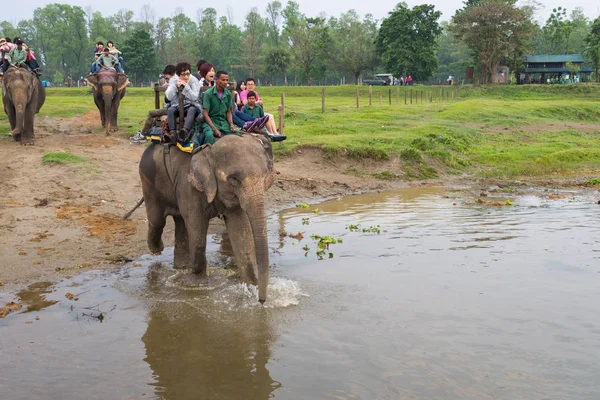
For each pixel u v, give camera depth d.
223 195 6.33
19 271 7.69
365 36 96.06
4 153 13.98
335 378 4.96
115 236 9.42
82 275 7.69
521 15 67.88
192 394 4.75
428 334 5.79
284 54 91.00
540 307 6.45
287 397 4.68
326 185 14.84
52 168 12.72
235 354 5.45
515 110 33.47
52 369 5.16
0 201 10.65
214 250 9.05
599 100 54.38
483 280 7.39
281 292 7.00
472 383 4.85
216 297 6.91
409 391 4.73
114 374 5.09
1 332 5.89
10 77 15.20
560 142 22.80
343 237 9.73
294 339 5.74
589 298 6.72
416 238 9.62
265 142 6.66
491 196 14.19
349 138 18.61
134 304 6.72
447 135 21.50
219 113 7.05
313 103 38.94
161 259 8.45
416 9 78.88
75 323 6.17
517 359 5.25
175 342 5.73
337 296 6.87
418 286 7.19
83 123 20.17
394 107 31.28
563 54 85.88
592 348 5.45
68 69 124.62
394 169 16.77
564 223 10.75
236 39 118.44
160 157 7.51
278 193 13.68
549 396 4.63
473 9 69.56
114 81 17.81
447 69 129.25
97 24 121.12
